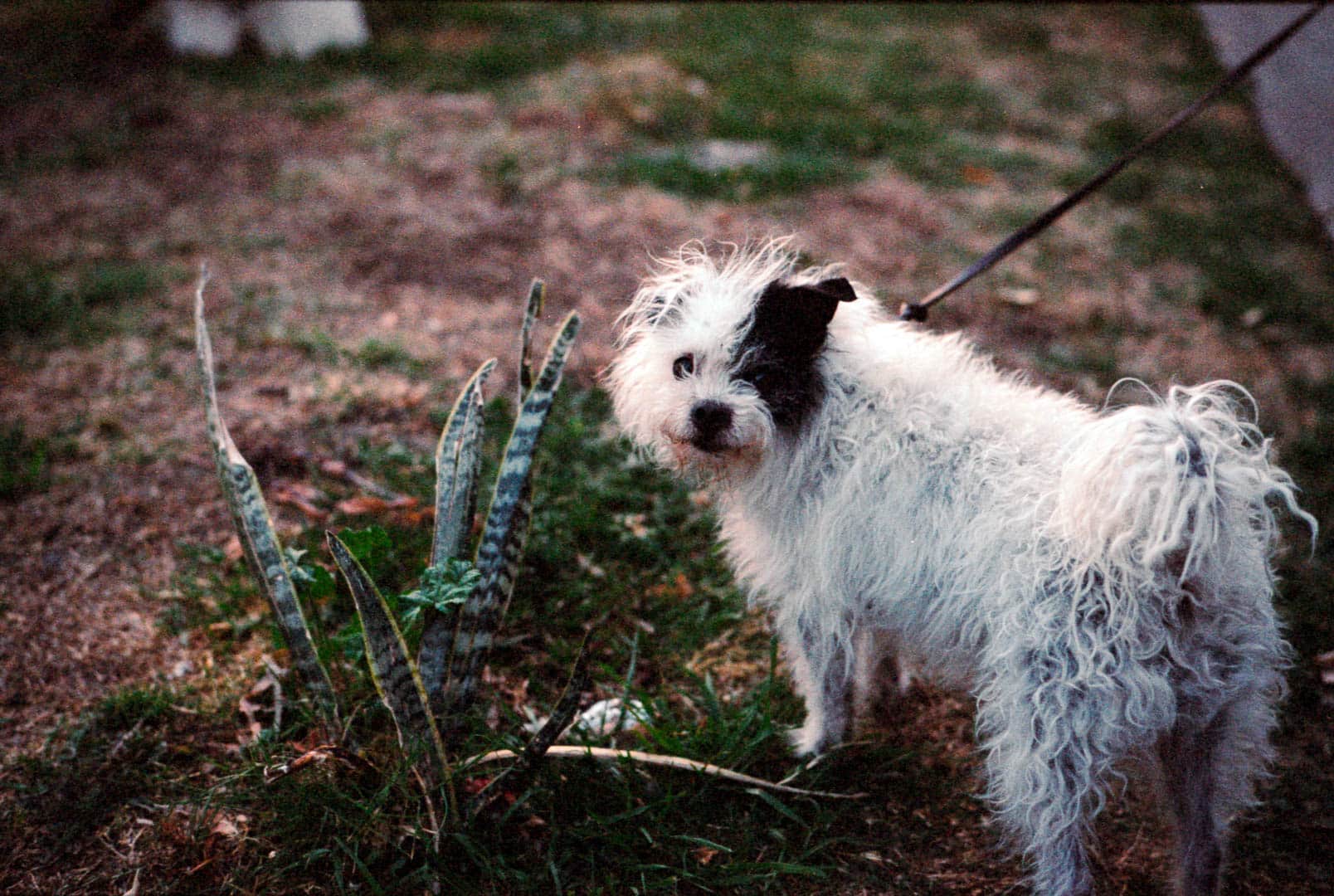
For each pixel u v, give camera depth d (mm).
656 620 1179
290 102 2295
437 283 1657
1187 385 1506
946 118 2488
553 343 957
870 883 983
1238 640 901
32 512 1240
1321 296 1773
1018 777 912
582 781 1003
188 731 1052
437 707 963
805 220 1906
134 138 2094
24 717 1059
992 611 912
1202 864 932
